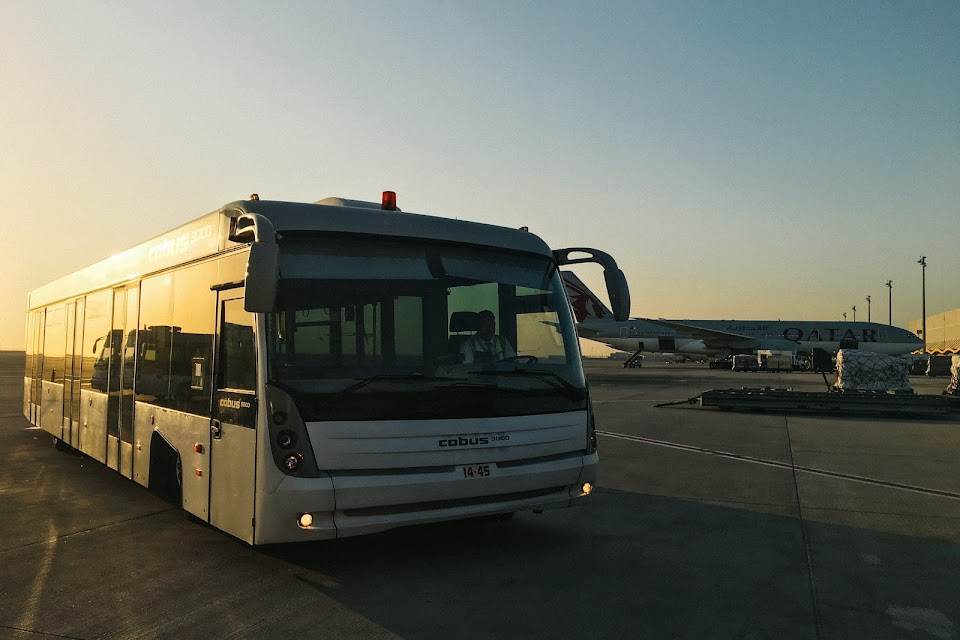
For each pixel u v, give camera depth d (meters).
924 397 16.84
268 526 4.45
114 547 5.69
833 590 4.70
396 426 4.63
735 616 4.21
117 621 4.10
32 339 11.91
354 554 5.52
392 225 5.18
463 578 4.93
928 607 4.38
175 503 5.73
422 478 4.68
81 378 8.63
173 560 5.34
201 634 3.90
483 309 5.25
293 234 4.78
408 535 6.12
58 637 3.86
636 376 42.38
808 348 52.62
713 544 5.85
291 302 4.62
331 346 4.64
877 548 5.73
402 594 4.59
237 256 4.91
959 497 7.79
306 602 4.43
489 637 3.88
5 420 15.57
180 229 5.99
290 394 4.46
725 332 49.88
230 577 4.93
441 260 5.22
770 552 5.62
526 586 4.76
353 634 3.91
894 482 8.69
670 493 8.01
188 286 5.71
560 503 5.47
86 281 8.67
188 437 5.51
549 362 5.50
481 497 5.01
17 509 7.07
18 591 4.62
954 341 71.81
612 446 11.88
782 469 9.62
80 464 9.78
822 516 6.88
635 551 5.64
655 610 4.31
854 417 17.20
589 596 4.56
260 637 3.86
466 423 4.88
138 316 6.83
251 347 4.64
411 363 4.83
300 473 4.41
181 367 5.73
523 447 5.13
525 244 5.82
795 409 18.14
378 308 4.85
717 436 13.29
